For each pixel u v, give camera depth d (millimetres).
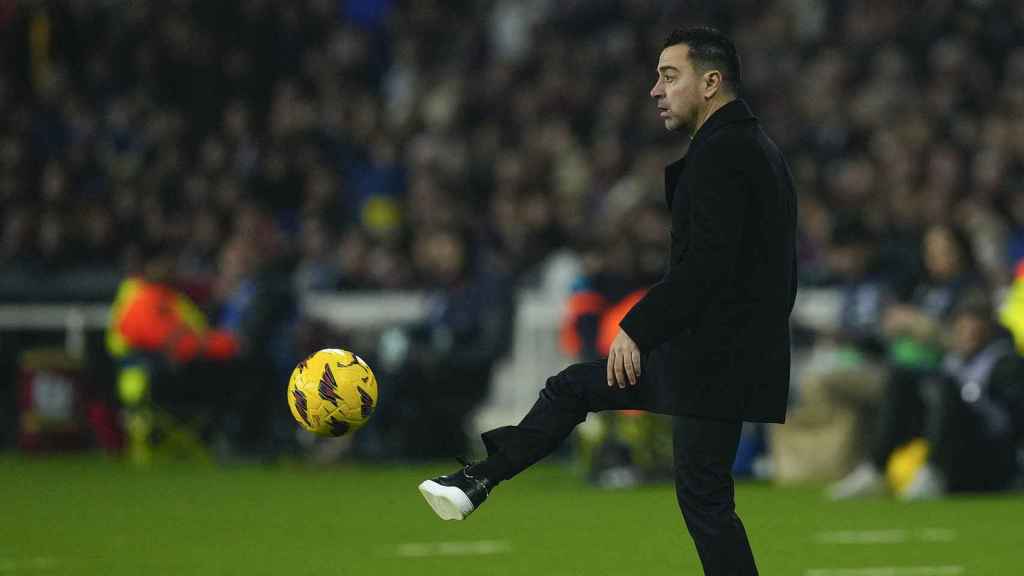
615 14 78375
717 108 19500
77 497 40438
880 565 26984
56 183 70812
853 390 44406
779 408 19219
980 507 37156
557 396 19719
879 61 68875
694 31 19656
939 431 39375
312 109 76000
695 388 19016
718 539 19031
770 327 19109
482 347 52281
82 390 57094
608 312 47281
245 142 73938
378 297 57594
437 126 73312
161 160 74625
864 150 65250
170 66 79875
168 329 51938
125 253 68188
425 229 60344
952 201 52875
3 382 59062
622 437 46031
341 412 19953
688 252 18750
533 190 65625
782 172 19359
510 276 56125
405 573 26250
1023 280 43688
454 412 52750
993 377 39500
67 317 58719
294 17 81812
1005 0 70312
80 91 81250
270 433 52906
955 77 66250
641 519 35156
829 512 36375
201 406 53281
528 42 81562
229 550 29438
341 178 72688
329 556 28500
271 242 62625
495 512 36875
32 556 28594
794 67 71000
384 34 82500
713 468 19219
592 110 73000
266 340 52875
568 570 26594
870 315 44719
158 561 27828
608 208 62094
